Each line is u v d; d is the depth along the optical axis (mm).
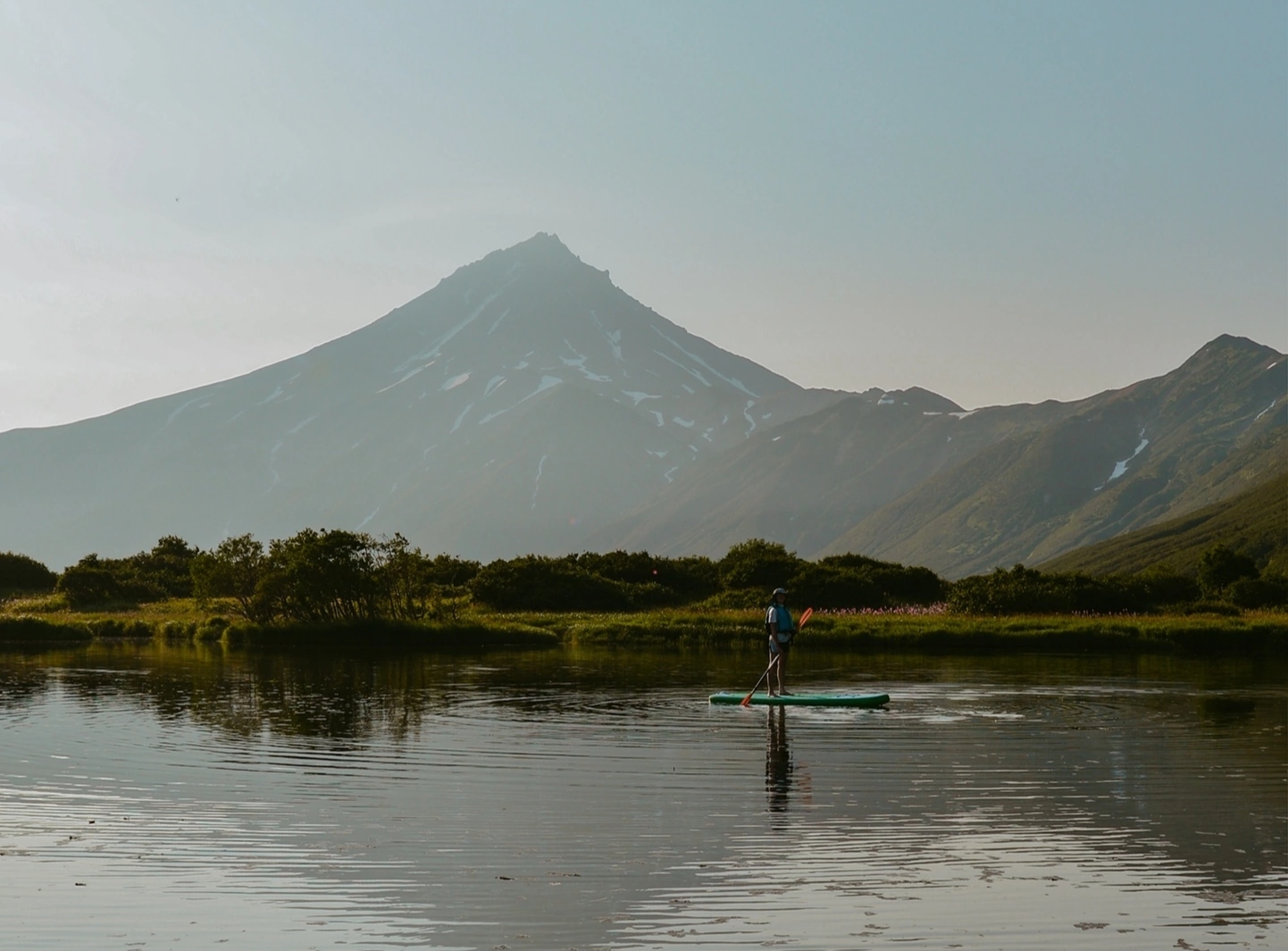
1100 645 43938
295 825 12828
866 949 9211
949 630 45594
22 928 9633
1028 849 11867
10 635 49531
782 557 77125
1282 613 60344
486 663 34969
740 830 12625
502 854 11688
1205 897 10422
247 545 54000
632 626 48438
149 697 25125
